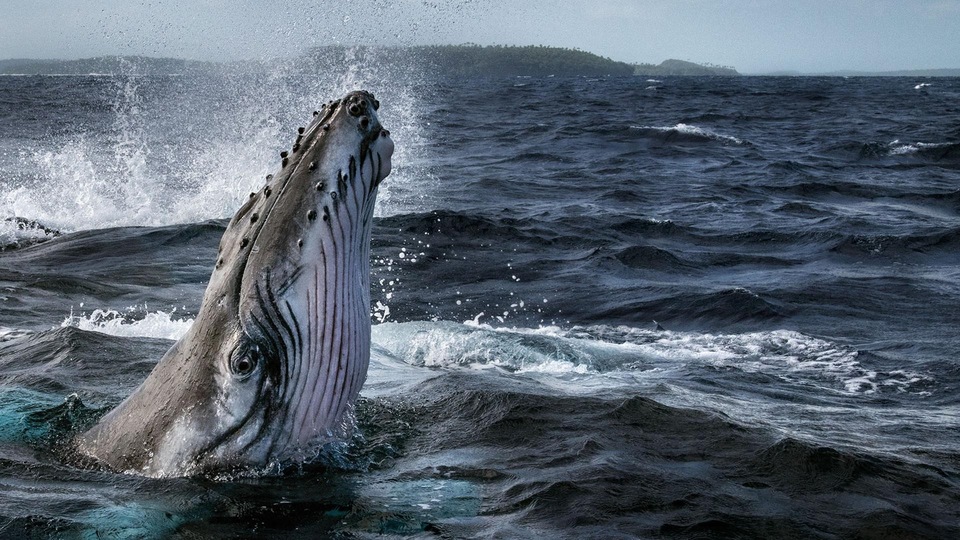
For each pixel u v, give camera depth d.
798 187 27.42
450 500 5.62
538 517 5.36
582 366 10.38
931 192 26.75
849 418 8.49
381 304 13.98
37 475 5.79
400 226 19.14
